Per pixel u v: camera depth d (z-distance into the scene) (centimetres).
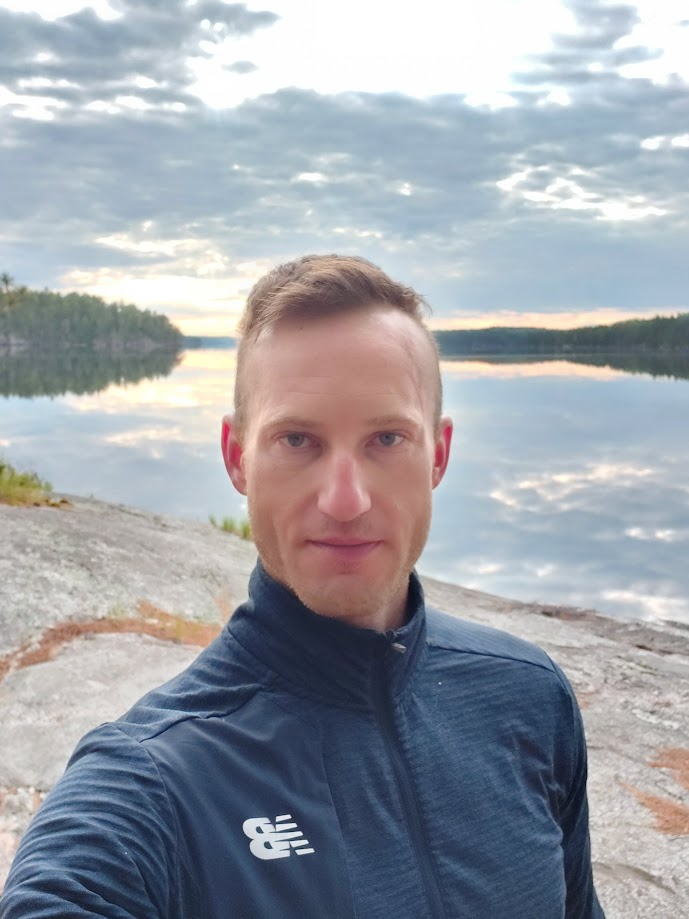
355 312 60
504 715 70
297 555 60
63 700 198
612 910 136
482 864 61
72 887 48
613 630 295
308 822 57
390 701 64
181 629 252
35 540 292
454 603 323
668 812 167
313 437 60
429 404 64
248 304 65
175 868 53
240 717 61
